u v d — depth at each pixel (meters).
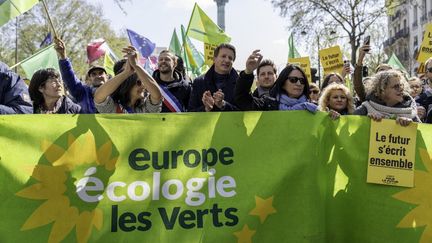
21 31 32.66
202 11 9.88
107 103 4.21
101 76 5.89
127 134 3.66
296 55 12.87
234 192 3.70
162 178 3.65
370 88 4.59
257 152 3.75
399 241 3.88
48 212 3.53
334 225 3.92
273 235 3.70
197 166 3.70
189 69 11.92
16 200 3.50
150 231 3.60
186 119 3.72
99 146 3.62
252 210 3.68
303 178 3.77
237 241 3.66
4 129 3.53
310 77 10.41
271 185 3.72
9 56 36.59
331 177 3.91
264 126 3.78
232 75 5.11
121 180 3.62
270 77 5.04
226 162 3.72
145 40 10.33
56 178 3.55
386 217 3.88
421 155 3.89
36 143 3.55
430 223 3.87
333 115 3.87
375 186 3.89
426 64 6.52
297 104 4.16
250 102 4.28
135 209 3.60
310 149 3.79
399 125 3.88
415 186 3.88
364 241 3.91
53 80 4.25
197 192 3.67
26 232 3.49
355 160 3.89
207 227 3.64
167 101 5.04
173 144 3.69
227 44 5.07
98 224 3.56
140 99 4.38
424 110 5.98
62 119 3.60
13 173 3.51
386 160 3.88
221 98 4.35
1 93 4.22
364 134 3.90
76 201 3.56
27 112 4.27
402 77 4.45
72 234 3.54
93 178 3.59
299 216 3.73
